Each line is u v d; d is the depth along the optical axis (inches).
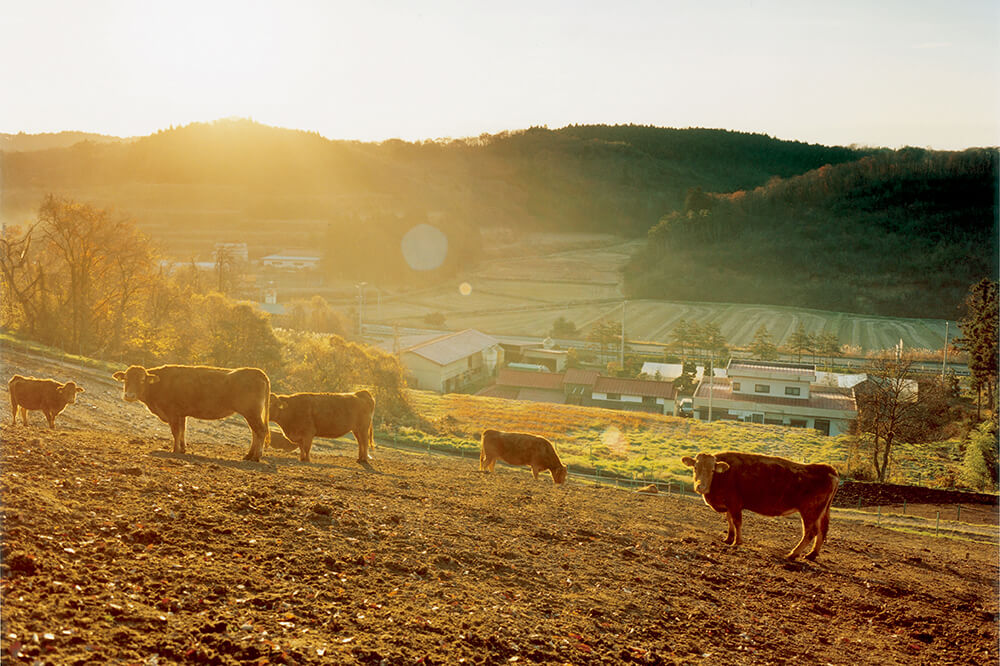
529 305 6889.8
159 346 2171.5
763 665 322.7
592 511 645.9
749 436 2485.2
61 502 341.4
